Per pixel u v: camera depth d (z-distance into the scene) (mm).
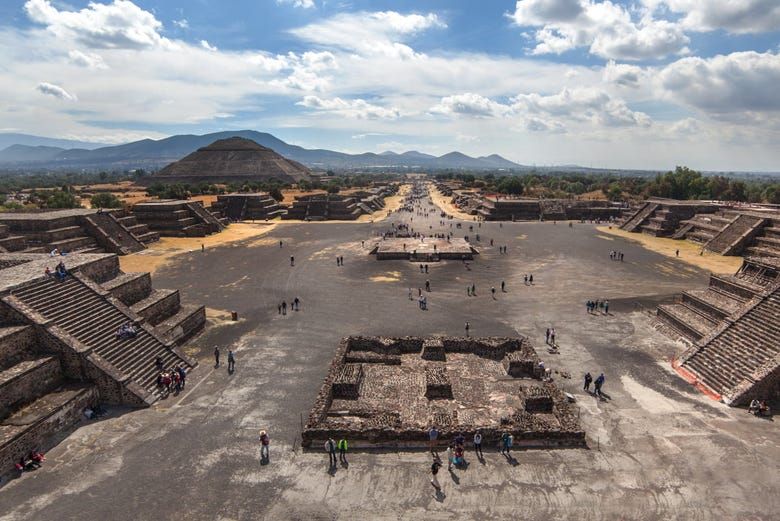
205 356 34656
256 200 121938
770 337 30469
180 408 27234
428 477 21484
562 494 20234
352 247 78438
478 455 23000
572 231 97750
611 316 43562
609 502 19719
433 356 34219
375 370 32500
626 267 63594
